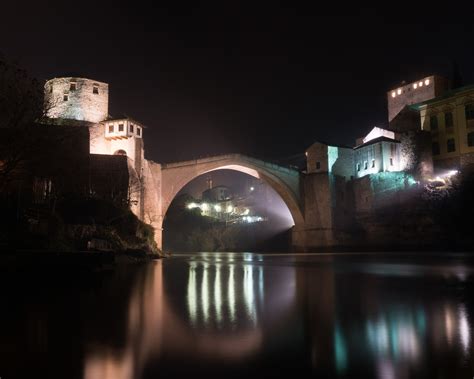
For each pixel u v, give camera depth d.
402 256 54.28
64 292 18.41
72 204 45.94
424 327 11.24
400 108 91.94
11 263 23.08
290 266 38.91
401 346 9.38
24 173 38.38
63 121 60.03
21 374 7.54
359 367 7.95
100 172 55.50
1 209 35.72
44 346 9.36
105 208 49.84
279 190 87.00
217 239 107.31
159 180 71.31
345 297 17.03
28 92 34.56
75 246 37.19
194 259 56.59
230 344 9.59
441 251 64.50
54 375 7.49
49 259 25.08
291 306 14.80
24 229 34.22
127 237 52.56
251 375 7.52
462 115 74.25
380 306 14.66
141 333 10.59
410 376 7.43
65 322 11.91
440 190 69.88
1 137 33.00
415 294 17.72
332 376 7.46
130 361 8.30
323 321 12.11
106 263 35.38
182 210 113.06
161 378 7.35
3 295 17.17
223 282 23.72
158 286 21.38
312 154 84.81
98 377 7.39
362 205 79.25
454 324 11.60
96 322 11.95
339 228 79.94
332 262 45.41
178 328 11.20
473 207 63.31
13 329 10.99
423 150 76.38
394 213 73.69
